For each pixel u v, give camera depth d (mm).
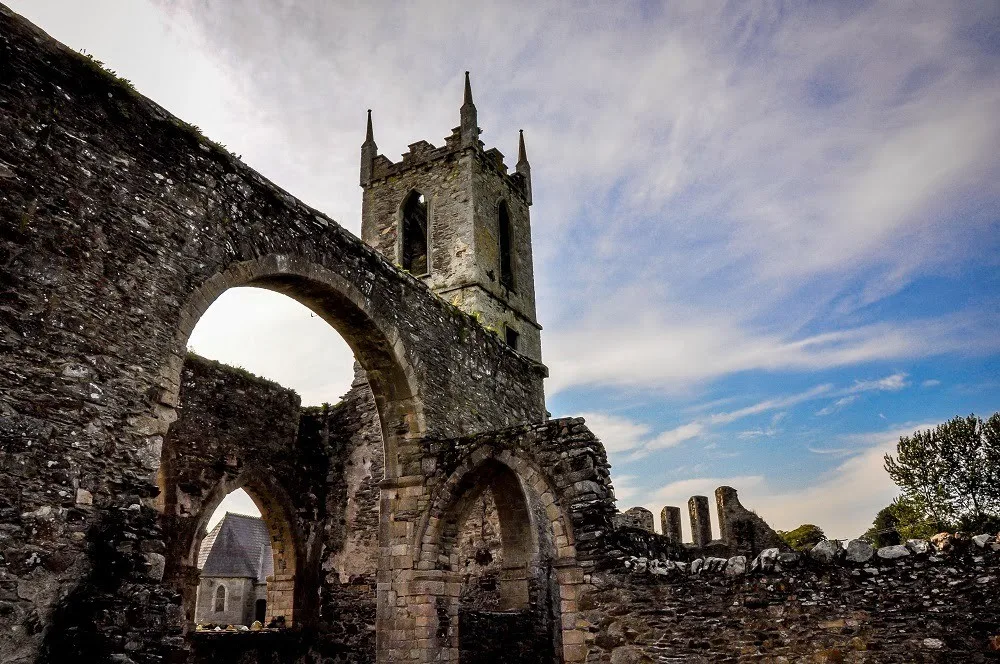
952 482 28500
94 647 6949
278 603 16406
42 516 7250
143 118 9391
